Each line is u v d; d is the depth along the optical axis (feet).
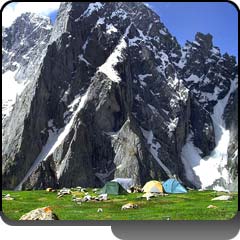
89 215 140.15
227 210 142.20
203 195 220.43
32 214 124.36
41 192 255.50
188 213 139.13
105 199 197.98
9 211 154.71
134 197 217.15
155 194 228.22
